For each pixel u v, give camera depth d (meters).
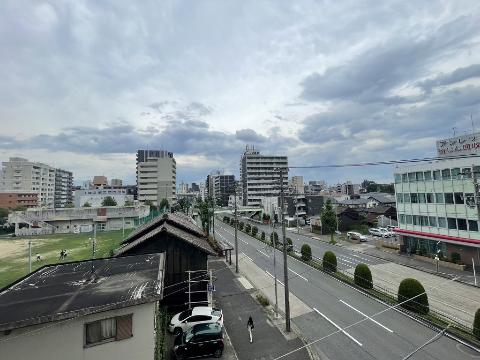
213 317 20.39
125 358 12.55
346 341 19.27
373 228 61.88
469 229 36.00
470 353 17.34
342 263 40.12
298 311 24.61
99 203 144.50
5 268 40.88
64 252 45.88
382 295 27.11
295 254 46.31
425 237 41.75
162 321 20.27
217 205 129.88
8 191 121.75
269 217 93.56
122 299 12.45
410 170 45.12
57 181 159.25
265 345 19.06
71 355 11.59
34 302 12.20
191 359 17.34
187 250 23.91
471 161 36.00
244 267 40.00
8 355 10.77
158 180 141.50
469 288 28.97
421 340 19.00
